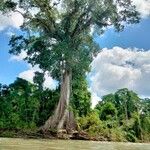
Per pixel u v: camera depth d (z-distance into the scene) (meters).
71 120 56.41
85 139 54.44
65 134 53.81
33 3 56.75
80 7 55.69
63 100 57.25
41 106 65.81
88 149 22.08
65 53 54.34
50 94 67.12
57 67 58.28
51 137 52.75
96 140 55.47
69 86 57.91
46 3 56.66
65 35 57.06
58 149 20.05
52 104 65.38
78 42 56.69
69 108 56.88
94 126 58.75
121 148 25.62
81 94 68.38
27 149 17.94
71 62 55.22
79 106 68.31
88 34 57.38
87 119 60.25
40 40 59.25
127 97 82.19
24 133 54.06
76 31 56.78
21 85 66.94
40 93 66.56
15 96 64.75
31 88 66.69
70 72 58.09
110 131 59.62
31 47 61.34
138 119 69.62
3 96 65.81
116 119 72.88
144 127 71.12
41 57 60.75
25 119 63.97
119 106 81.69
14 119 61.09
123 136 62.59
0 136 53.34
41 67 62.91
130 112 80.94
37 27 59.59
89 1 54.00
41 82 66.94
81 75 62.38
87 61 55.72
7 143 26.08
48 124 55.56
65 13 58.25
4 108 62.84
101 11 54.34
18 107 64.19
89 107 69.00
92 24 56.78
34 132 54.12
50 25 58.03
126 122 70.06
